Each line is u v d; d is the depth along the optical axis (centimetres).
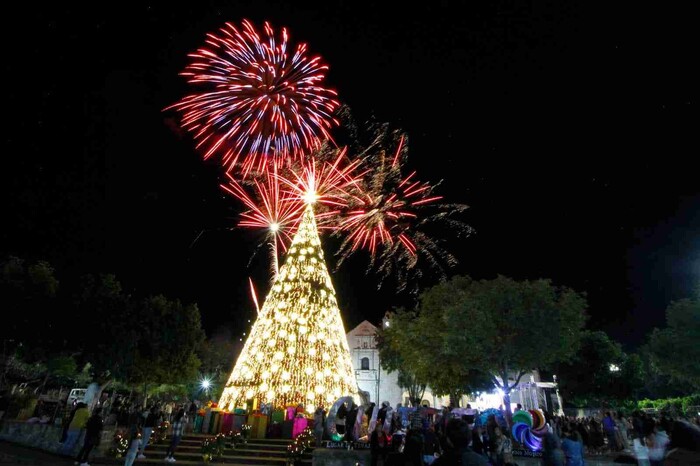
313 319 2938
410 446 1009
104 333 2828
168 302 4059
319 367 2816
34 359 2764
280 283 3067
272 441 2152
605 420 2214
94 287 3062
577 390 4441
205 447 1917
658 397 5219
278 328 2894
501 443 1287
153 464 1855
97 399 2986
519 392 5053
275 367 2753
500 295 2570
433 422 1923
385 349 4450
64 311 2759
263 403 2562
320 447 1908
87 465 1566
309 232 3234
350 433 1973
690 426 430
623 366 4459
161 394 5481
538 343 2488
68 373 3644
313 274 3073
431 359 2900
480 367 2653
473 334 2483
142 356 3638
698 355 2677
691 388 4784
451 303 2867
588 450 2170
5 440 1952
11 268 2933
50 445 1883
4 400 2139
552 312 2542
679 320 2753
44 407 3092
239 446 2098
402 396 5616
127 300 3117
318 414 2036
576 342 2811
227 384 2861
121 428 2144
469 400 5081
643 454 1558
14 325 2578
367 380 5738
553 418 2458
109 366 2858
